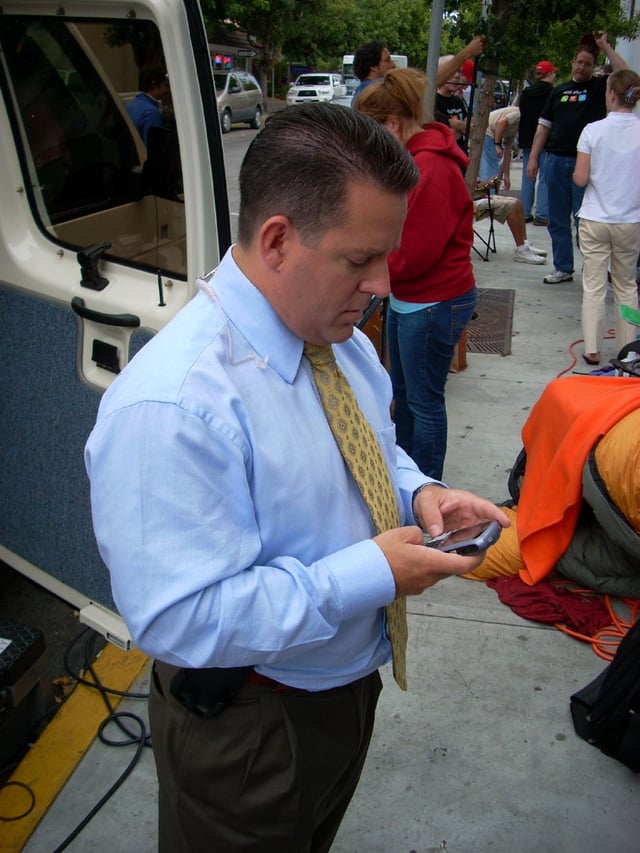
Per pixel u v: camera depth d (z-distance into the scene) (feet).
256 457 3.41
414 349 10.00
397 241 3.35
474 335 17.72
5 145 6.58
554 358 16.60
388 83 9.05
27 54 6.23
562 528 9.11
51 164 6.48
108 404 3.40
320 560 3.55
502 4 17.01
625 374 13.48
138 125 5.84
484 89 18.70
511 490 10.64
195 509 3.22
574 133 20.06
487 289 21.27
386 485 4.08
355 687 4.25
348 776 4.62
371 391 4.41
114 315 6.17
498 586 9.51
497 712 7.76
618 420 8.48
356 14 134.21
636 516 8.14
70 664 8.52
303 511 3.56
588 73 19.57
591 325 15.92
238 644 3.28
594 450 8.44
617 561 8.95
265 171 3.22
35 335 6.79
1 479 7.44
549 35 18.65
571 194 20.88
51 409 6.86
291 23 113.70
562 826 6.61
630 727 6.90
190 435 3.21
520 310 19.67
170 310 5.93
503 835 6.53
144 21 5.38
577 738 7.47
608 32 19.45
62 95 6.10
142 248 6.16
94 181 6.22
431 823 6.63
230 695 3.85
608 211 15.11
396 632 4.28
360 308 3.47
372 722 4.73
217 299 3.53
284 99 118.62
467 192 9.53
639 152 14.64
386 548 3.58
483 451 12.70
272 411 3.48
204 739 3.92
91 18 5.61
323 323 3.46
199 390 3.27
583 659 8.46
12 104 6.50
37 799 6.72
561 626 8.87
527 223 29.89
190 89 5.32
